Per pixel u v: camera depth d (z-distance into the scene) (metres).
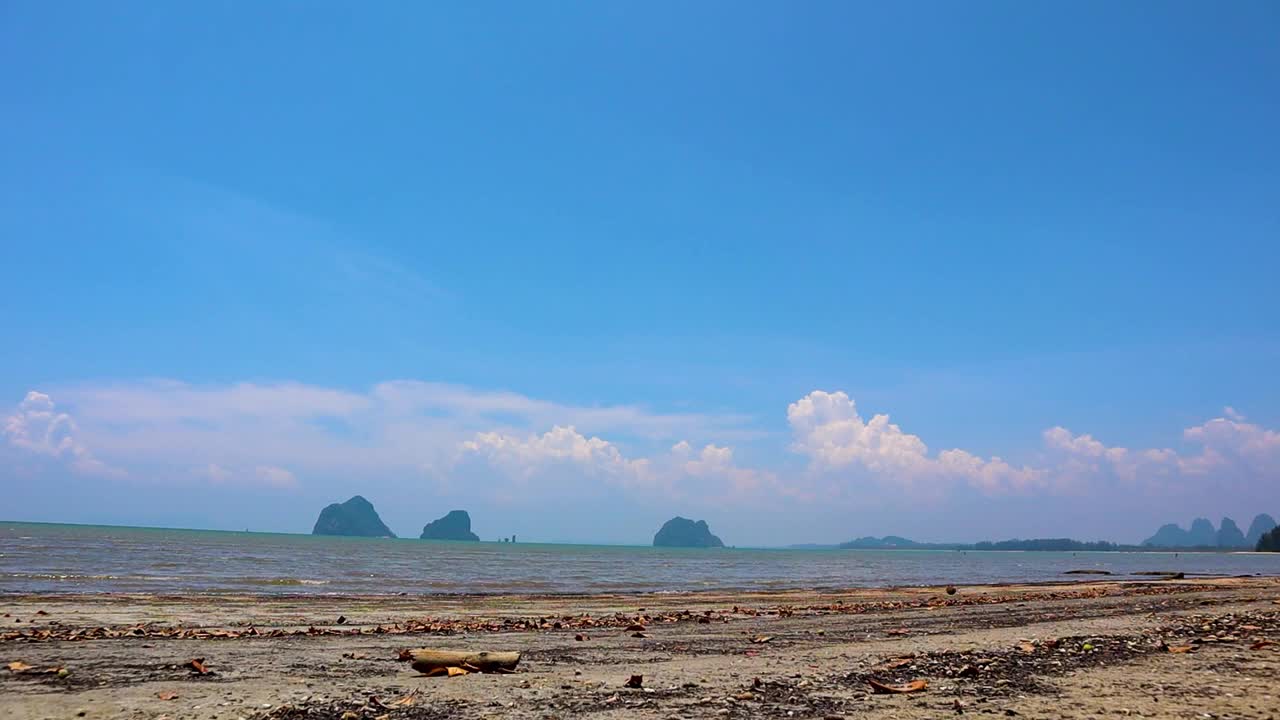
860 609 32.16
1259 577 84.38
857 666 14.41
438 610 30.88
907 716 10.02
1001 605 34.50
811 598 43.62
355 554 127.19
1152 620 24.34
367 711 10.17
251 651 16.17
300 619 25.55
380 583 54.47
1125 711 10.19
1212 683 12.24
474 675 13.20
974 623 24.28
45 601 30.20
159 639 18.19
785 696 11.39
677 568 102.50
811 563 143.00
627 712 10.27
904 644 18.11
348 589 46.91
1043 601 38.12
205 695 11.02
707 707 10.60
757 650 17.11
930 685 12.20
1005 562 185.25
